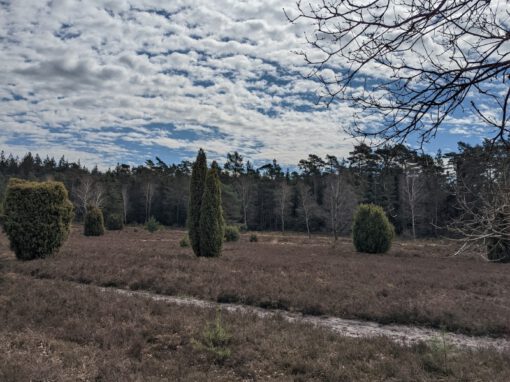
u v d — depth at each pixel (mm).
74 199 80188
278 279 14211
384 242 27703
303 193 66250
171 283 13375
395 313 10164
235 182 83688
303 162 77875
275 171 92125
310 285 13289
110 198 78500
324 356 6707
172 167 101062
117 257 19031
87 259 18000
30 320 8250
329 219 59375
